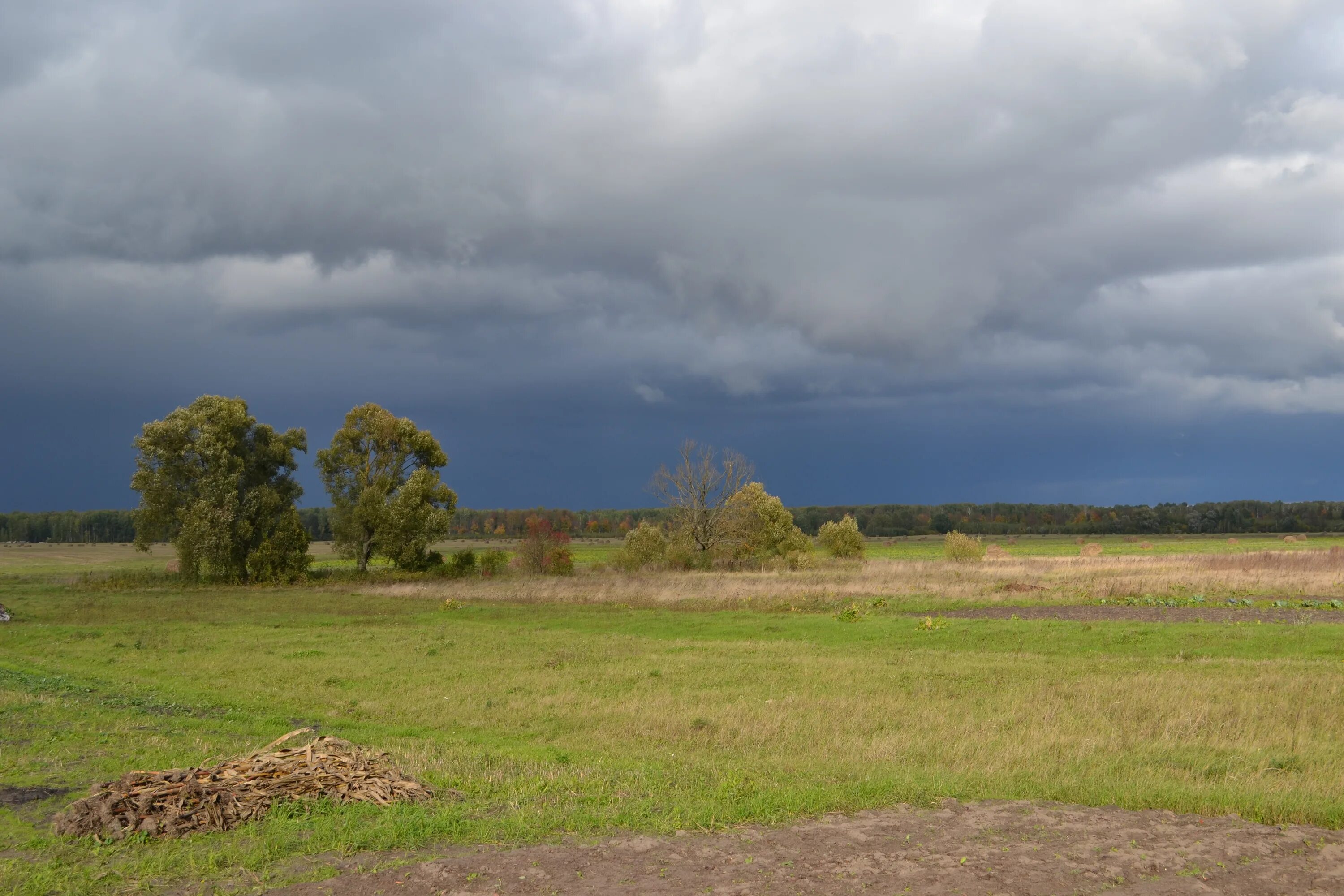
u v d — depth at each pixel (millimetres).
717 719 16375
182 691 19531
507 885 7289
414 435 68938
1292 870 7488
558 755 13414
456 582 59375
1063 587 41750
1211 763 12172
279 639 30969
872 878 7332
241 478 63719
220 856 7973
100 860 7965
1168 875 7398
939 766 12547
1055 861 7707
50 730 13914
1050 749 13359
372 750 11742
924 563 66688
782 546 68500
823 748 14031
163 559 106062
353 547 67375
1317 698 16562
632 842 8328
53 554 119375
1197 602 35750
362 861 7953
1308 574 44844
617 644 28406
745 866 7668
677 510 68375
